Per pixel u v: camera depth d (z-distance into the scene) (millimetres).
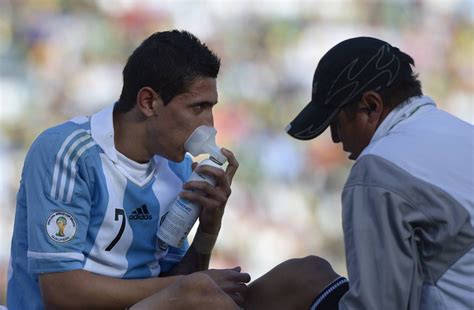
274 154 36781
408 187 9547
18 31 39781
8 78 38500
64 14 40594
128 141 11602
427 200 9523
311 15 42719
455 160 9844
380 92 10344
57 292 11102
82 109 38438
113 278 11430
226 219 33719
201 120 11398
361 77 10336
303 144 36844
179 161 11609
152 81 11266
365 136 10508
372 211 9586
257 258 33344
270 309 11695
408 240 9477
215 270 11875
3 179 34938
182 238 11914
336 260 34281
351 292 9516
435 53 42875
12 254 12047
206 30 41844
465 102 42312
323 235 34844
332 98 10461
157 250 12172
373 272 9453
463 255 9547
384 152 9844
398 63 10422
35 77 38750
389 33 43031
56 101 38344
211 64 11336
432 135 10031
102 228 11516
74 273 11109
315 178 36250
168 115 11312
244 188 35594
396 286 9367
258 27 42125
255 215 34469
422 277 9672
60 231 11117
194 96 11250
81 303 11156
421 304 9703
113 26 40906
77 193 11211
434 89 42281
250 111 38719
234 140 37469
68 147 11297
